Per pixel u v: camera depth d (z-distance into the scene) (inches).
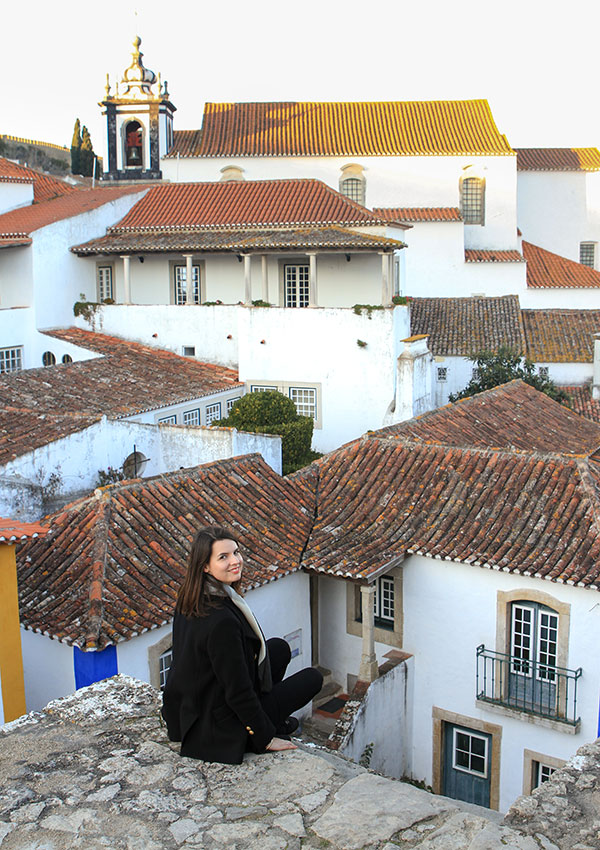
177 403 1039.0
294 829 179.9
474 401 915.4
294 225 1256.8
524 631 573.0
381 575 613.0
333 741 538.0
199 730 202.8
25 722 228.4
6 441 744.3
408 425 799.7
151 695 242.5
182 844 176.6
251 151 1825.8
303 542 626.5
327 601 657.6
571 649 547.2
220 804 188.5
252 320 1203.9
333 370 1176.8
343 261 1270.9
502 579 570.3
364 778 198.2
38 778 200.5
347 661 653.3
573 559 547.5
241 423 1011.9
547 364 1470.2
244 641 192.4
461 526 606.9
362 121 1942.7
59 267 1274.6
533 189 2042.3
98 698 240.7
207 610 189.3
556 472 629.9
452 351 1450.5
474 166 1839.3
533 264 1879.9
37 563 550.0
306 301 1299.2
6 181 1445.6
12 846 178.2
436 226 1772.9
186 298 1302.9
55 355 1232.8
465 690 597.3
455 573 590.9
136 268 1354.6
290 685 217.3
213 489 644.1
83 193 1493.6
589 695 544.1
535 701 568.7
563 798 191.9
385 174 1843.0
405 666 607.2
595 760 207.2
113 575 525.3
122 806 188.7
